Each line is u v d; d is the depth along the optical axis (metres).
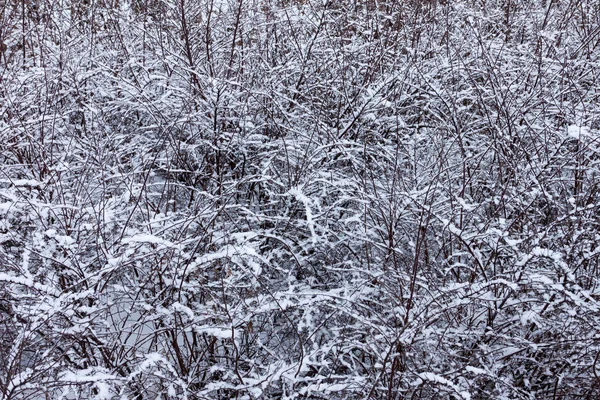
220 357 3.04
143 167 3.42
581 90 3.65
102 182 3.07
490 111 3.85
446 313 2.80
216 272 3.05
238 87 3.90
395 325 2.86
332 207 3.10
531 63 3.97
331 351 2.96
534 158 3.35
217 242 3.02
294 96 4.17
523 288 2.75
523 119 3.72
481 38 3.94
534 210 3.30
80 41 4.36
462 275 3.23
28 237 3.07
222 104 3.53
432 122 4.13
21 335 2.31
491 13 5.15
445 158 3.28
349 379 2.66
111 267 2.46
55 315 2.45
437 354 2.81
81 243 2.81
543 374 2.89
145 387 2.69
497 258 3.15
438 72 4.10
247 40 4.37
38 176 3.23
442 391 2.58
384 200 3.20
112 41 4.48
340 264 3.27
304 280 3.28
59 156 3.31
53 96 3.65
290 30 4.63
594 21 4.58
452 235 3.11
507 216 3.38
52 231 2.43
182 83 3.97
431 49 4.43
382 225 3.31
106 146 3.64
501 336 2.68
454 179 3.50
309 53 4.09
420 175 3.56
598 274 3.08
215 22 4.50
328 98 4.15
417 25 4.71
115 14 4.44
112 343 2.72
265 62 4.18
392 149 3.68
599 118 3.38
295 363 2.61
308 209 2.70
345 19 4.79
